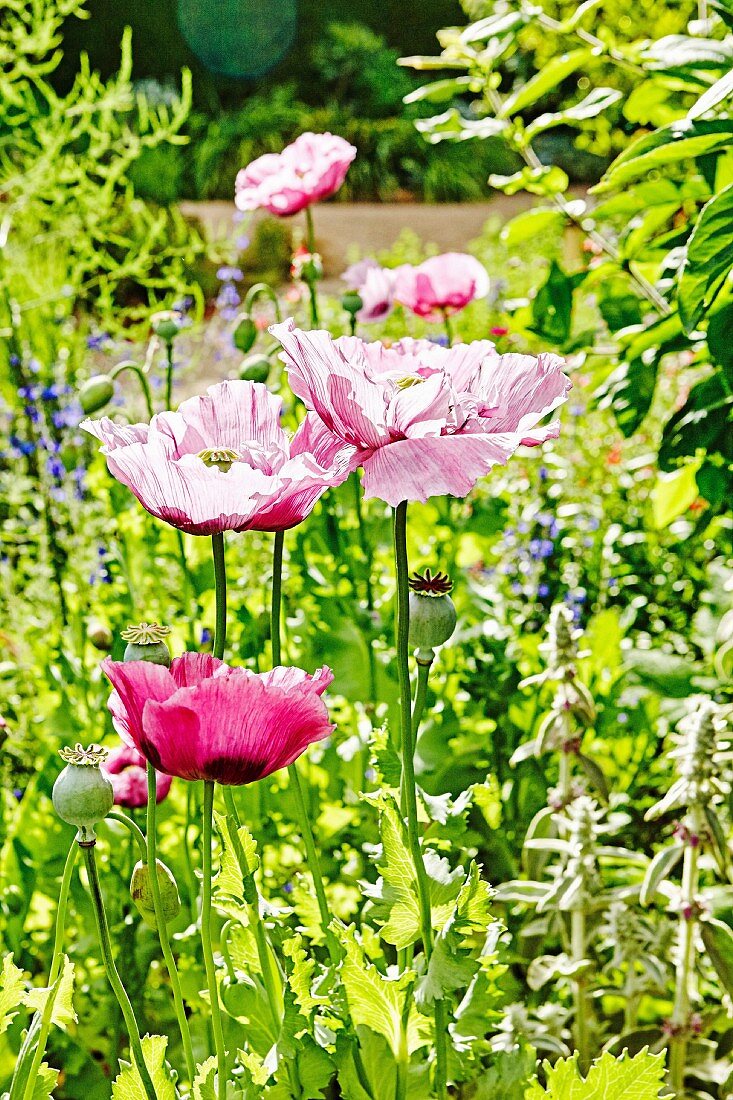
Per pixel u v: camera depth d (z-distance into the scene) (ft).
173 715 2.82
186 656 3.08
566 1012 5.81
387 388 3.13
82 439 9.43
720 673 6.28
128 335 13.55
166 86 37.78
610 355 7.38
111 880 6.14
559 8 14.97
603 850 5.71
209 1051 5.35
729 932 5.17
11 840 6.15
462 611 7.63
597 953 6.28
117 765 5.22
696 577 9.48
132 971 5.92
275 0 45.01
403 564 3.27
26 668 8.02
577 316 13.32
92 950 6.01
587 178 41.47
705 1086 5.53
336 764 6.89
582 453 11.05
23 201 12.26
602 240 6.61
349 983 3.76
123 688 2.92
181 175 35.88
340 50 46.06
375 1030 3.92
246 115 40.29
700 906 5.20
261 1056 4.12
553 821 5.96
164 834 6.56
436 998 3.53
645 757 7.66
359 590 7.59
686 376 11.36
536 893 5.84
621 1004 6.51
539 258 20.16
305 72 47.16
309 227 7.41
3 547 8.97
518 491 9.40
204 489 3.01
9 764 7.70
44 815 6.47
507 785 7.19
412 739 3.43
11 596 8.72
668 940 5.84
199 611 7.38
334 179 7.21
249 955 4.02
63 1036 5.60
